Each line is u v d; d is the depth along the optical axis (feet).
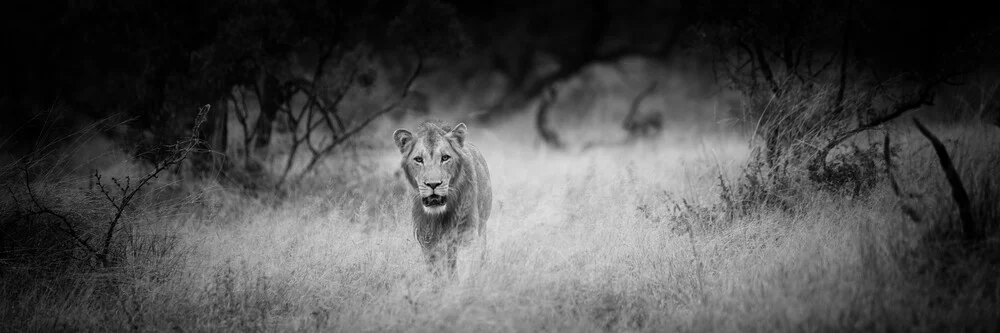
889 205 32.40
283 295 30.86
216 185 45.32
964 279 25.35
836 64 45.37
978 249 26.55
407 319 26.81
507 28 156.56
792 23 42.39
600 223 36.68
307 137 53.16
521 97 144.66
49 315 29.45
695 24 48.21
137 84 50.88
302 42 52.65
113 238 35.42
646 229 35.53
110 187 41.55
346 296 30.50
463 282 29.68
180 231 38.09
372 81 56.80
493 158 69.67
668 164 56.03
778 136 39.24
